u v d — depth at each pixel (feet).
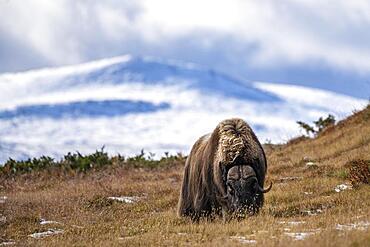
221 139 132.26
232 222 124.88
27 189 209.05
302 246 97.66
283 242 101.40
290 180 179.93
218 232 119.65
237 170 126.93
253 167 129.70
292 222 124.88
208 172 135.85
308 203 143.84
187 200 145.18
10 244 125.49
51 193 189.88
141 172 229.25
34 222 151.74
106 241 120.37
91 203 170.60
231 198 126.93
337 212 131.64
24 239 132.67
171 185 196.95
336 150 206.08
